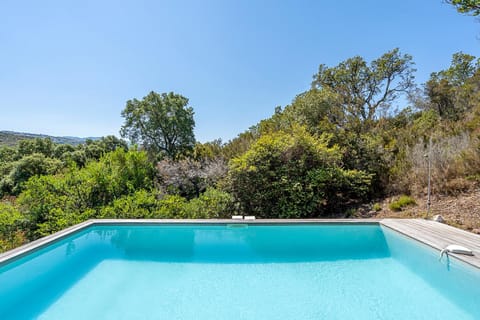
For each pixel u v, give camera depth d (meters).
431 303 2.70
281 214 5.93
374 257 3.83
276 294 2.93
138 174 8.38
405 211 5.11
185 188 8.88
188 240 4.46
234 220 4.60
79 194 6.97
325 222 4.48
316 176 5.93
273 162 6.37
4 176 20.06
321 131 7.48
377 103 16.06
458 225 4.07
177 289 3.03
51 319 2.49
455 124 7.16
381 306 2.66
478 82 11.41
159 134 19.34
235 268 3.53
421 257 3.34
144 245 4.25
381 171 6.44
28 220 6.51
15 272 3.04
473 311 2.54
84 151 25.80
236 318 2.48
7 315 2.59
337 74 16.30
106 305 2.74
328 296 2.84
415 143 6.73
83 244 4.29
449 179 5.18
